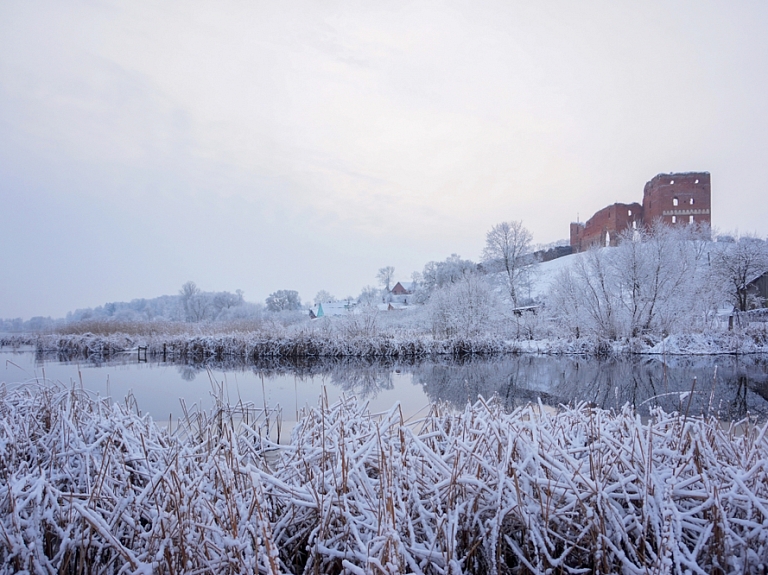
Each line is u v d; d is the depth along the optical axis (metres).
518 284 40.25
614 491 2.57
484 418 3.13
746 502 2.35
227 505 2.44
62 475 3.07
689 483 2.35
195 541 2.25
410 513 2.40
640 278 23.44
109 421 3.78
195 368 18.47
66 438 3.55
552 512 2.32
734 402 10.69
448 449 2.87
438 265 55.41
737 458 2.91
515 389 12.88
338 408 3.86
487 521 2.34
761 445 2.85
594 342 22.22
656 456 2.93
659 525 2.29
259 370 17.80
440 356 22.25
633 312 23.50
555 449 2.69
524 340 25.22
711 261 29.31
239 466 2.71
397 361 20.80
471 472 2.64
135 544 2.46
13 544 2.14
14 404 4.93
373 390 12.77
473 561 2.34
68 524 2.37
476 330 25.58
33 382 5.71
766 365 17.66
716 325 24.31
